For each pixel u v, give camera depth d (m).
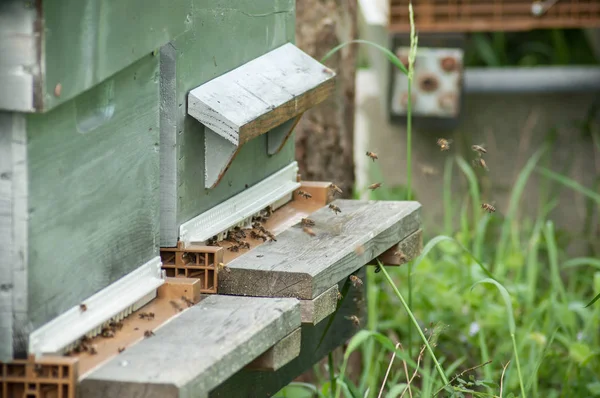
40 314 3.38
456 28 9.16
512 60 13.86
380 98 9.94
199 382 3.33
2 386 3.34
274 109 4.52
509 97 10.05
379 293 7.93
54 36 3.24
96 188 3.65
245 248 4.54
